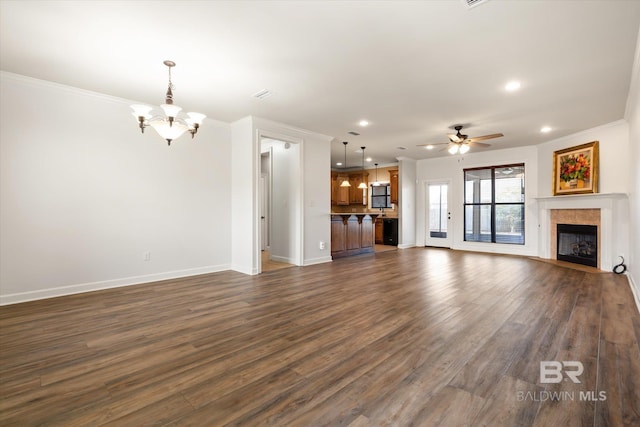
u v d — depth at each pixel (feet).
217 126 17.42
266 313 10.43
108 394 5.90
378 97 13.39
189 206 16.30
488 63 10.30
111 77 11.52
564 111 15.14
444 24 8.16
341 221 22.79
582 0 7.18
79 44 9.20
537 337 8.41
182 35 8.69
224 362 7.13
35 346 7.95
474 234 26.50
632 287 13.57
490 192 25.50
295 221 19.48
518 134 19.67
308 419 5.17
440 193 28.81
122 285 14.05
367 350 7.70
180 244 15.98
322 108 14.92
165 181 15.42
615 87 12.21
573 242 20.11
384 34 8.64
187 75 11.29
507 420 5.13
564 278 15.53
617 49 9.36
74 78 11.64
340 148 24.62
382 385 6.17
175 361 7.18
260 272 17.07
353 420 5.15
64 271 12.57
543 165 22.13
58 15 7.76
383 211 33.88
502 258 22.21
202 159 16.81
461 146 17.83
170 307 11.09
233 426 5.02
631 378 6.36
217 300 11.92
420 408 5.45
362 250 24.56
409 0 7.22
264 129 17.10
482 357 7.31
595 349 7.68
